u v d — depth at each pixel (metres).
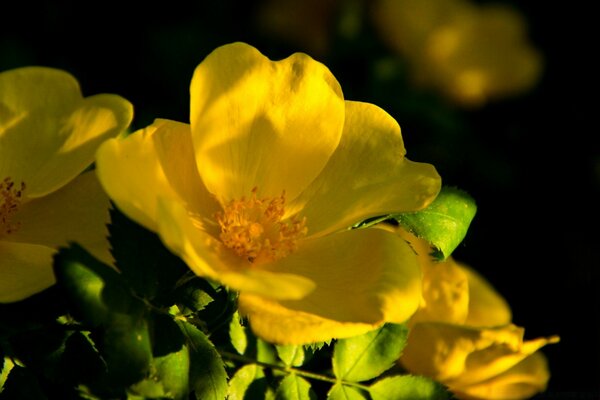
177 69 0.50
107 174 0.32
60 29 0.51
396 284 0.34
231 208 0.35
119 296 0.33
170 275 0.34
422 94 0.50
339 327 0.33
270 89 0.35
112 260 0.34
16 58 0.50
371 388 0.36
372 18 0.51
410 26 0.51
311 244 0.35
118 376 0.33
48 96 0.35
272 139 0.36
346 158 0.36
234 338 0.36
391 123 0.36
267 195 0.36
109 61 0.51
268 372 0.36
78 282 0.32
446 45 0.51
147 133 0.34
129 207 0.32
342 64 0.51
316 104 0.36
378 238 0.34
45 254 0.34
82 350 0.34
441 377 0.37
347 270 0.35
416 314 0.38
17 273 0.33
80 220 0.35
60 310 0.34
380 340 0.36
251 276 0.33
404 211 0.35
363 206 0.35
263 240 0.36
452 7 0.51
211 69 0.35
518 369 0.39
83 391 0.34
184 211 0.33
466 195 0.38
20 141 0.35
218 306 0.35
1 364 0.34
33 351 0.34
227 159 0.35
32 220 0.35
